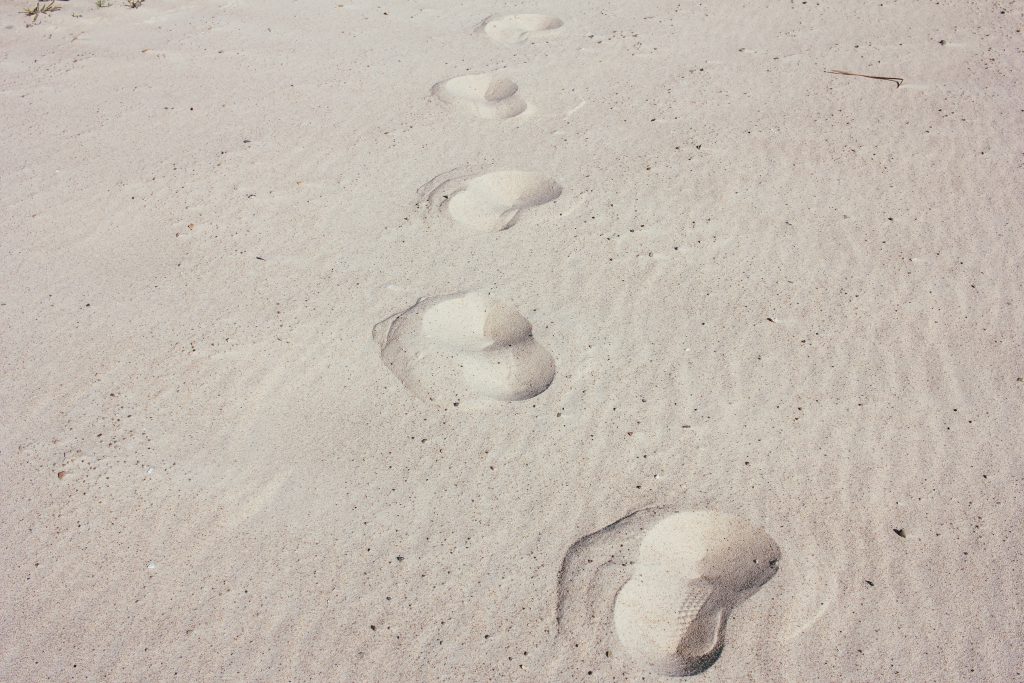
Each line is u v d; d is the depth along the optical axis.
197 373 2.71
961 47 4.53
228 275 3.10
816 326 2.87
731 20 4.92
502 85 4.26
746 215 3.36
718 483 2.38
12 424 2.55
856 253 3.16
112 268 3.13
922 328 2.85
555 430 2.54
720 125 3.93
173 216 3.39
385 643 2.04
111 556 2.22
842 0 5.12
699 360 2.75
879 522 2.27
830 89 4.18
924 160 3.65
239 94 4.22
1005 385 2.64
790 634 2.04
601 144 3.80
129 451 2.47
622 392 2.65
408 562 2.20
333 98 4.18
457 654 2.01
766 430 2.52
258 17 5.02
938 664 1.98
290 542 2.24
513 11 5.06
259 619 2.09
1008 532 2.24
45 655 2.02
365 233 3.30
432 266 3.14
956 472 2.39
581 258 3.16
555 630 2.05
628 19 4.96
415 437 2.52
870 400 2.61
